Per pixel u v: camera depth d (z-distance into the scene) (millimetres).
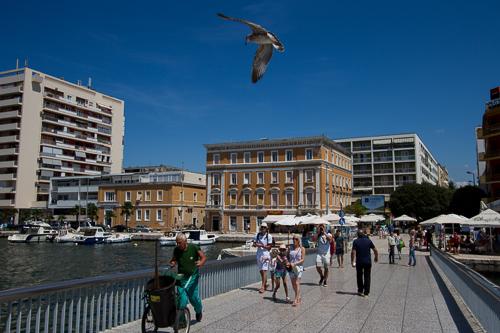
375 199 48406
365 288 12898
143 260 43844
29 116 91062
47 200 93250
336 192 76125
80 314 7809
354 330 8758
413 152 105562
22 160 89750
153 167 110000
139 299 9469
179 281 8188
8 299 6246
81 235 65188
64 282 7457
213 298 12297
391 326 9109
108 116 107625
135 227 80375
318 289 14305
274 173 71812
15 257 46250
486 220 29594
